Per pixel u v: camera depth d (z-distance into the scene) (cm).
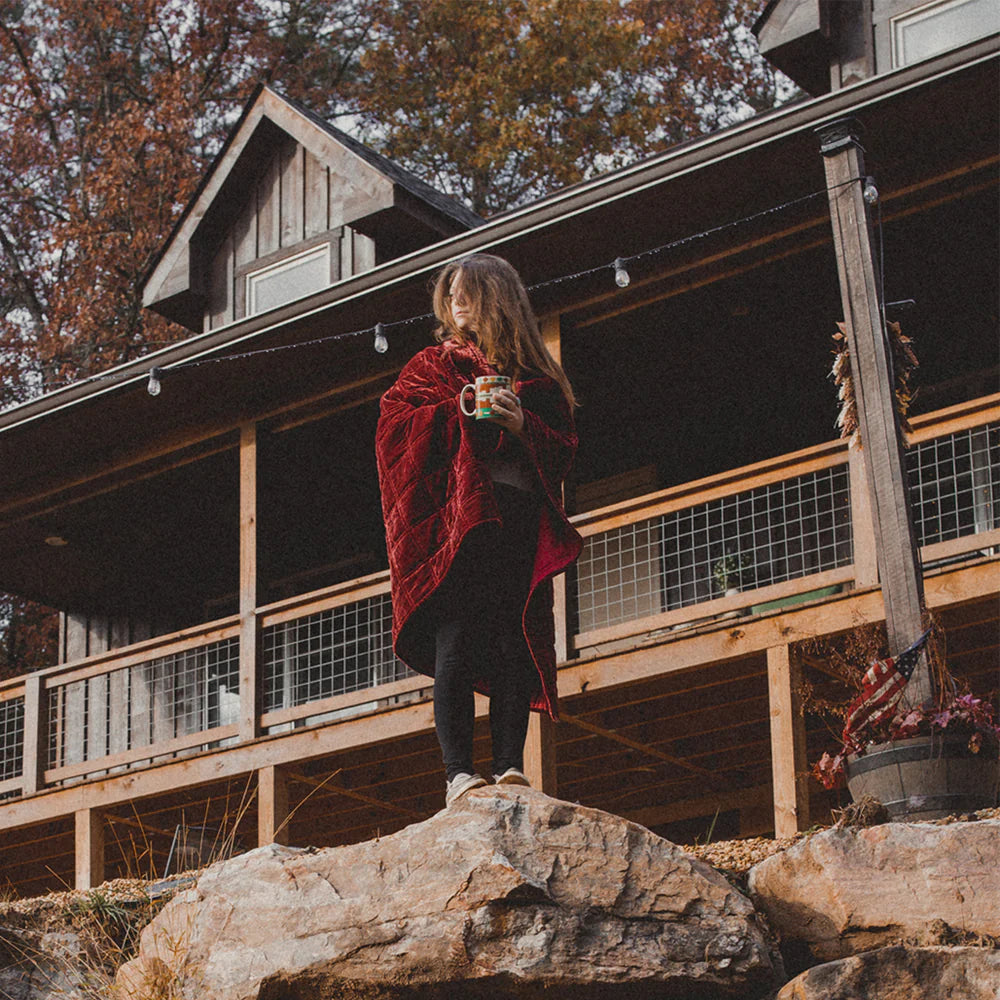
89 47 2334
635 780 1182
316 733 1066
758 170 984
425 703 1026
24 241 2266
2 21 2330
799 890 481
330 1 2378
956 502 888
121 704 1488
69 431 1283
